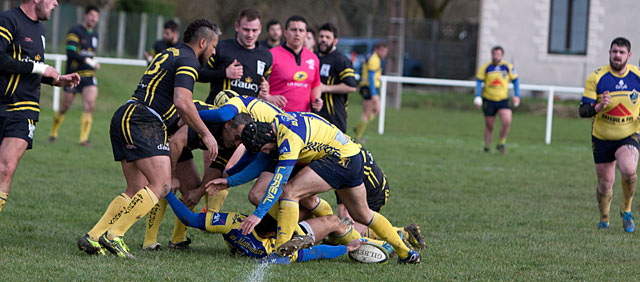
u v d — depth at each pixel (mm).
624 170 23531
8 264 16469
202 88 61406
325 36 31312
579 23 97500
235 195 28797
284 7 125812
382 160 41312
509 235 22547
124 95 70938
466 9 158000
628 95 23797
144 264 17125
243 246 18438
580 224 25016
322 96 31828
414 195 30141
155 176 17750
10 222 21656
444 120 73125
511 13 98688
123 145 17766
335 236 19234
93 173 32688
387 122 69000
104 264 16812
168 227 22516
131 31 108250
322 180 17641
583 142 58281
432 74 110750
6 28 18094
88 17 40844
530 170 39406
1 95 18328
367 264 18500
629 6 96062
